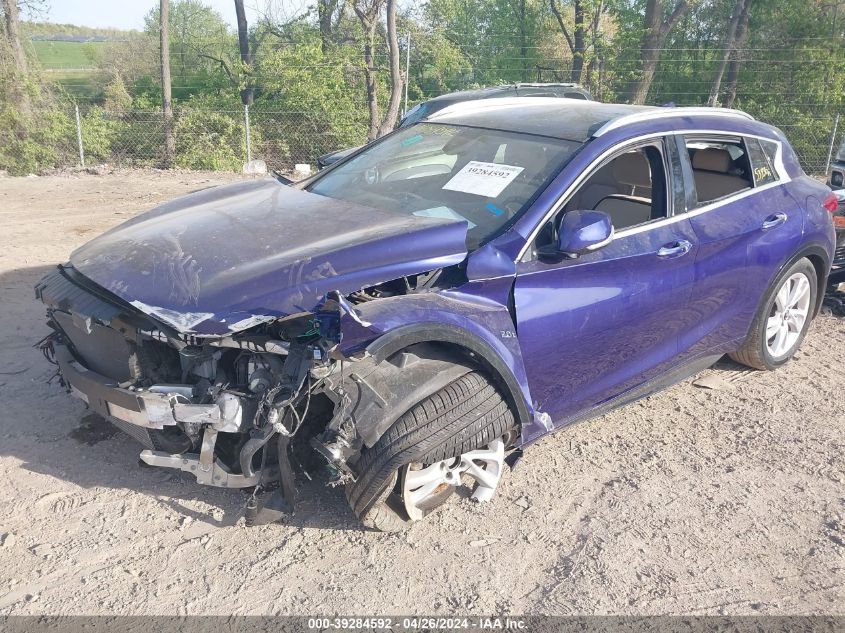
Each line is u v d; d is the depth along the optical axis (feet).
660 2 84.23
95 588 9.68
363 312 9.66
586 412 13.12
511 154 13.12
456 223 11.13
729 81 89.25
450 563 10.50
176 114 65.51
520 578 10.28
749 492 12.56
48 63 118.83
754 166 15.56
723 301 14.66
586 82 87.35
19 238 27.17
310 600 9.67
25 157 54.90
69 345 11.76
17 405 14.06
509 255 11.27
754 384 16.79
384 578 10.12
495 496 12.09
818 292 17.78
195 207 13.21
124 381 10.48
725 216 14.43
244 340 9.53
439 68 96.99
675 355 14.28
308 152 70.79
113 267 10.69
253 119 67.15
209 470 10.12
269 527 11.04
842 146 29.71
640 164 14.08
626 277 12.50
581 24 88.02
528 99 16.55
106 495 11.58
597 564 10.62
